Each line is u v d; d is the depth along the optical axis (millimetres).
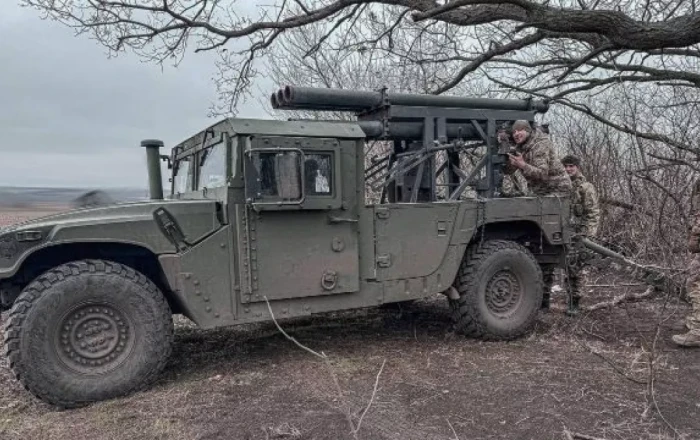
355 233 4098
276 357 4199
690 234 4371
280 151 3686
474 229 4609
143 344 3494
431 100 5008
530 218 4828
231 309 3734
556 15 6152
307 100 4637
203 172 4262
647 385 3479
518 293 4766
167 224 3580
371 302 4215
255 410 3178
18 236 3277
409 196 5289
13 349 3211
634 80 7633
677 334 4672
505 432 2857
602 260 5641
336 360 4086
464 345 4480
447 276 4512
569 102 8102
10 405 3398
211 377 3758
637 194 5996
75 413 3250
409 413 3109
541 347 4406
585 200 6047
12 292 3605
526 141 5211
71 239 3363
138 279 3535
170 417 3105
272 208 3725
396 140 5230
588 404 3193
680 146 4727
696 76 7223
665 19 6895
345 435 2840
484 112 5254
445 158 5645
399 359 4094
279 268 3850
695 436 2777
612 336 4680
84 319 3387
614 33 6133
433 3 7887
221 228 3707
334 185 3965
